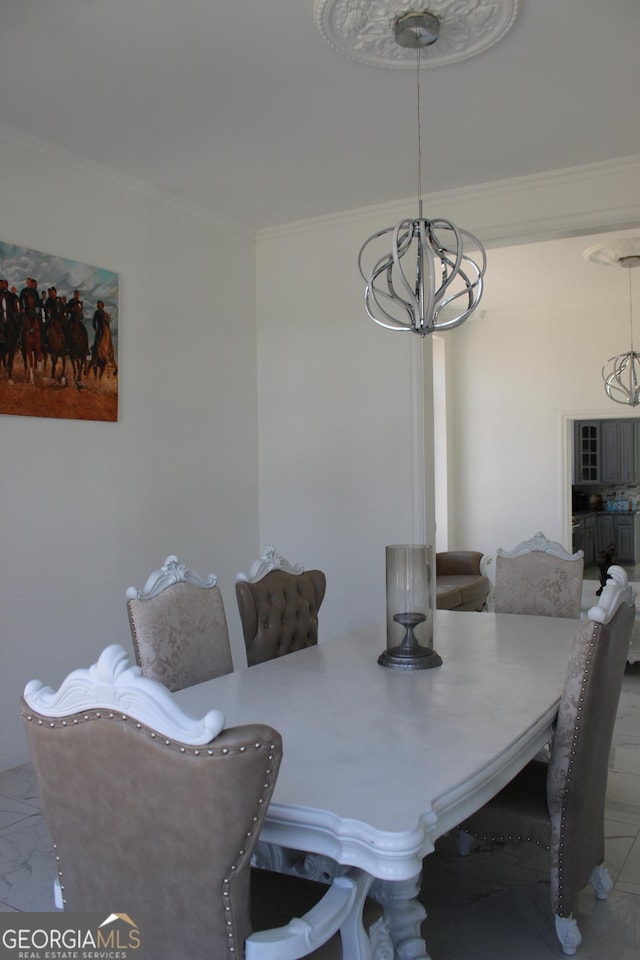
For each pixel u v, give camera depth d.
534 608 3.57
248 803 1.15
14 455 3.55
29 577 3.61
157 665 2.42
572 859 2.03
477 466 8.18
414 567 2.57
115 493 4.08
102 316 3.99
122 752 1.20
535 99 3.29
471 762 1.67
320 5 2.59
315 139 3.70
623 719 4.13
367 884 1.47
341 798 1.49
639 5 2.61
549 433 7.82
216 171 4.09
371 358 4.78
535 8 2.62
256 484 5.16
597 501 10.91
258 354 5.19
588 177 4.07
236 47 2.86
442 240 4.45
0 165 3.51
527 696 2.18
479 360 8.16
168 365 4.45
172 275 4.49
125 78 3.09
